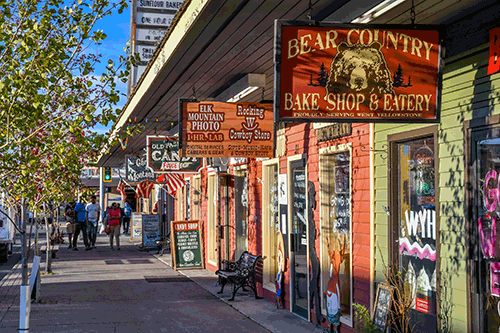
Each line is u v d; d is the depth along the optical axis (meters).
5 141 6.79
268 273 11.77
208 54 8.21
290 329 8.93
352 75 5.15
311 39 5.12
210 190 16.66
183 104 9.64
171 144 14.07
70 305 10.80
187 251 16.28
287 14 6.45
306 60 5.11
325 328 8.87
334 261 8.73
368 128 7.53
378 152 7.27
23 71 6.83
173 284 13.69
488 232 5.41
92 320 9.44
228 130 9.77
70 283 13.77
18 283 13.85
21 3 6.87
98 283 13.78
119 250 23.48
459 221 5.74
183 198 21.16
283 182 10.80
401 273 6.62
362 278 7.65
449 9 5.47
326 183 9.02
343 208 8.58
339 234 8.69
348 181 8.44
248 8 6.26
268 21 6.71
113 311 10.23
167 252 22.45
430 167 6.36
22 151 7.11
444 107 6.00
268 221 11.85
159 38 18.72
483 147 5.49
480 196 5.52
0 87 6.22
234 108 9.80
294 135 10.31
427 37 5.19
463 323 5.63
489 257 5.39
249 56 8.31
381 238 7.18
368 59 5.17
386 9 5.53
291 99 5.09
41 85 6.51
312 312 9.43
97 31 7.18
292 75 5.10
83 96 7.17
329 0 5.93
